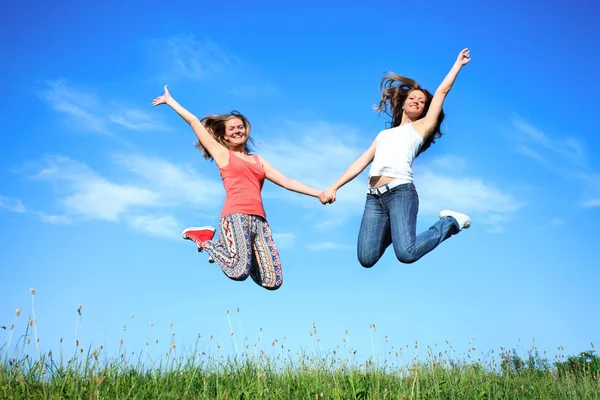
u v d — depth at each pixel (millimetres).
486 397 5688
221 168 4957
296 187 5387
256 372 5707
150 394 4660
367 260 5039
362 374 5867
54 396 4250
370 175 4961
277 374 5867
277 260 4934
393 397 5059
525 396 5934
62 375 4746
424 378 6160
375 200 5020
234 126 5121
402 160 4910
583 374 7535
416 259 4816
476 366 7199
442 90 4918
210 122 5188
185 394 4645
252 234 4875
